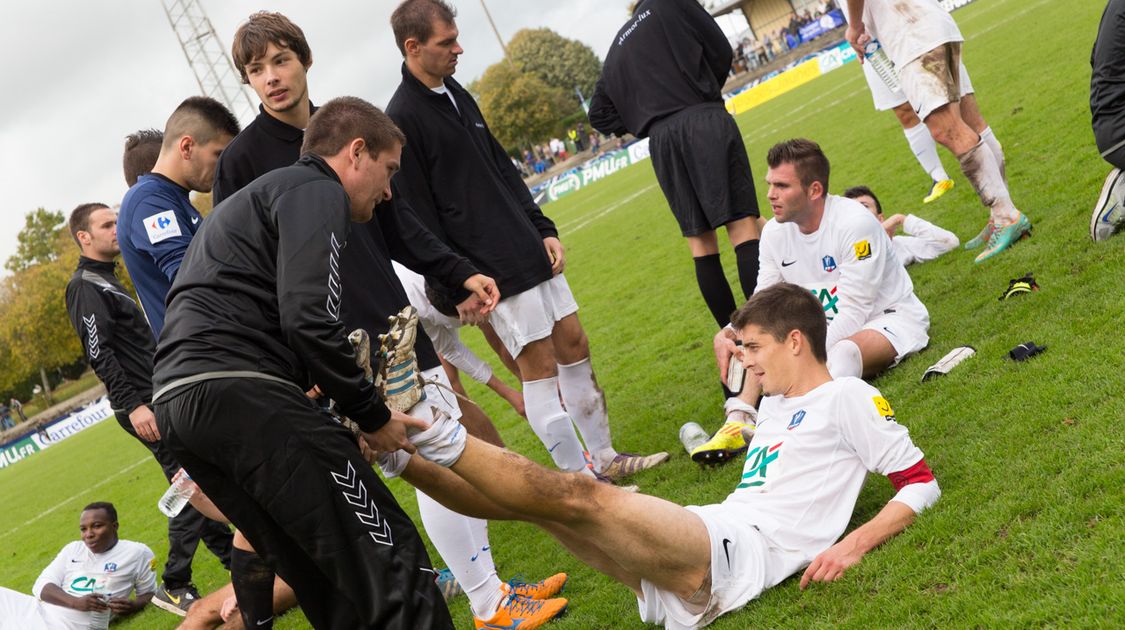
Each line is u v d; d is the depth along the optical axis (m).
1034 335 4.31
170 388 2.53
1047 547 2.71
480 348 13.17
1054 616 2.41
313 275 2.48
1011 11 23.06
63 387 67.69
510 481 2.80
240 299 2.60
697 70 5.16
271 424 2.49
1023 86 12.24
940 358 4.65
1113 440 3.08
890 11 5.78
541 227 5.00
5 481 25.39
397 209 4.00
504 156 5.04
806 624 2.88
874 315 4.93
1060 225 5.93
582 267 15.34
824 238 4.87
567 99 86.38
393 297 3.86
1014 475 3.19
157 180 4.46
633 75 5.30
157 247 4.35
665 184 5.32
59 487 18.34
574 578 4.25
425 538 5.87
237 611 4.32
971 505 3.13
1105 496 2.79
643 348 8.67
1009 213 5.87
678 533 2.96
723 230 12.82
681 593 3.07
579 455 4.87
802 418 3.34
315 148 2.87
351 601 2.59
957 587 2.73
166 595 6.19
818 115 21.52
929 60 5.71
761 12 56.66
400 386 2.75
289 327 2.42
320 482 2.51
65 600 5.93
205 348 2.54
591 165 35.88
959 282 5.80
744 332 3.46
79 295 5.69
